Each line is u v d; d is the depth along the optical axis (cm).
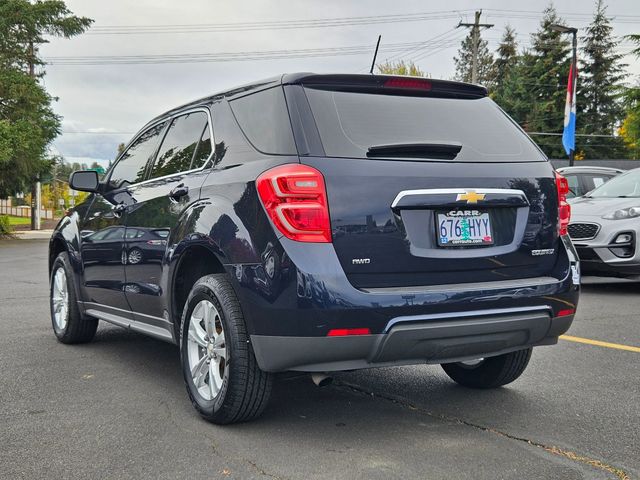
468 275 357
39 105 3444
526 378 483
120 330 685
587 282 1025
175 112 489
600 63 6262
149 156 509
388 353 334
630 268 845
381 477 306
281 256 329
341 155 341
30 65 3803
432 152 363
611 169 1247
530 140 409
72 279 589
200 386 390
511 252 370
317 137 344
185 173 437
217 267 418
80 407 414
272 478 305
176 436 361
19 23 3581
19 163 3247
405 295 331
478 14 3888
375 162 345
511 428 375
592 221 870
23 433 366
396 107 377
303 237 327
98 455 334
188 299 395
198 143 437
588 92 6253
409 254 342
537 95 6131
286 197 331
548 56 6141
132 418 392
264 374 358
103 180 575
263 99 380
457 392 451
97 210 555
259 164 356
